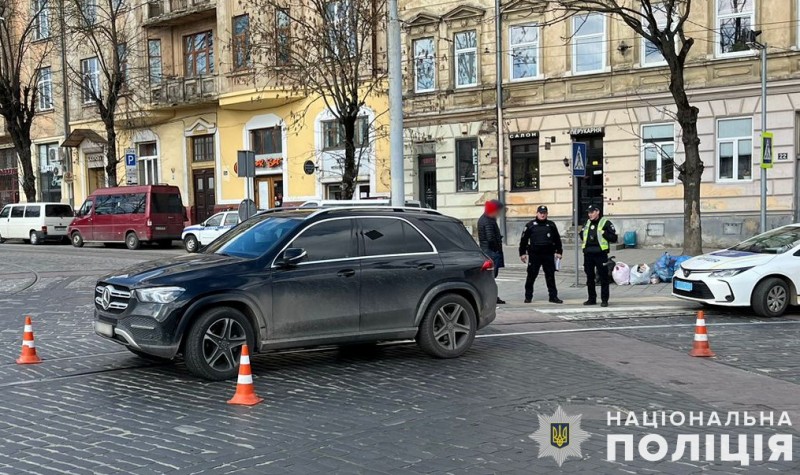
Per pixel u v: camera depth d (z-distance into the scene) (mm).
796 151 22125
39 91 41750
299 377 7891
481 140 27141
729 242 22953
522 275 19000
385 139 28938
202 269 7621
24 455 5402
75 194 41250
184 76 35219
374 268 8344
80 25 34750
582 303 13875
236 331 7703
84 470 5090
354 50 24266
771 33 22219
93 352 9172
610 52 24688
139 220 30156
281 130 32125
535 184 26453
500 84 26391
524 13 26156
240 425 6141
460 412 6539
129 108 36219
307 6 23984
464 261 8961
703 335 8961
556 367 8367
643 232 24359
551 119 25766
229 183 34219
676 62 16859
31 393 7180
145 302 7367
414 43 28578
